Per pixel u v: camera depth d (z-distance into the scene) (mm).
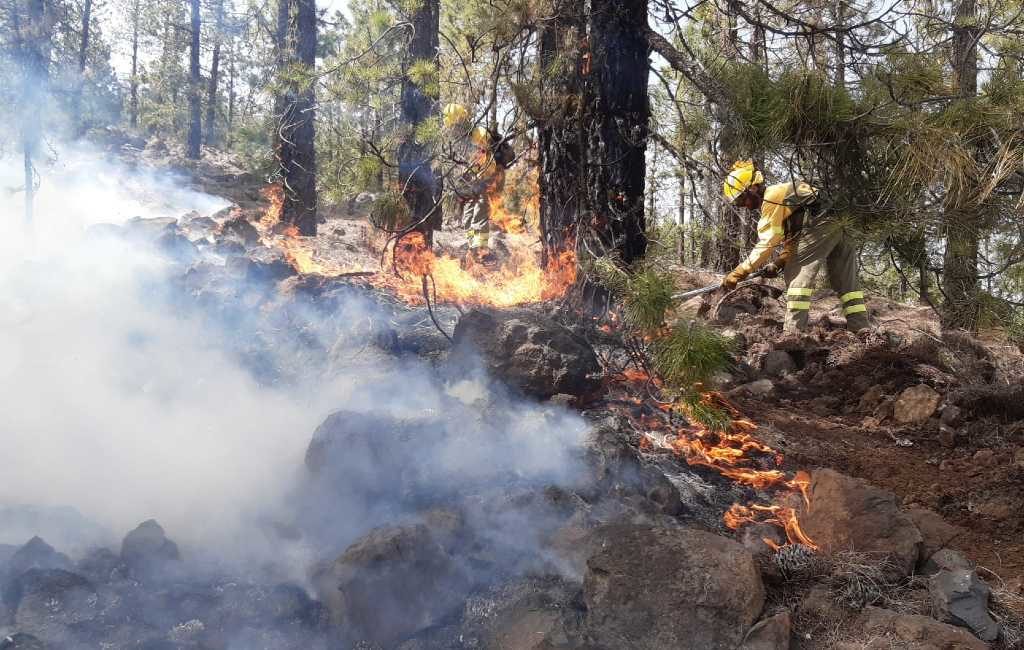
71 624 2305
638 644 2395
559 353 4031
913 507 3549
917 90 3244
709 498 3496
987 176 3068
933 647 2359
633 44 4883
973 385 5059
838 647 2428
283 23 13398
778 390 5184
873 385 5219
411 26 6227
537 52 4992
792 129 3326
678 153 4590
